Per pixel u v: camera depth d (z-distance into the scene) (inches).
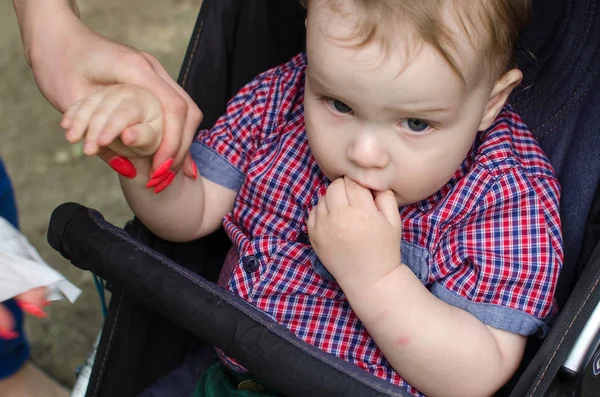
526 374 47.1
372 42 46.0
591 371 45.3
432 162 50.2
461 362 51.1
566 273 56.2
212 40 60.9
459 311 52.6
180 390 60.9
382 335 51.3
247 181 60.1
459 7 46.2
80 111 46.1
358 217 50.8
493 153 55.6
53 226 50.6
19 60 130.6
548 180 55.4
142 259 47.3
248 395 55.6
